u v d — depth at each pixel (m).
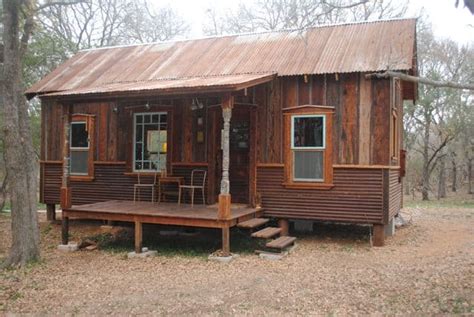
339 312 5.32
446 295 5.72
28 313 5.62
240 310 5.48
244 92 8.98
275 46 11.20
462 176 31.33
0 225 12.96
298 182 9.82
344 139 9.50
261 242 10.01
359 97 9.38
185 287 6.52
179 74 10.94
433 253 8.48
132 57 12.92
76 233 11.46
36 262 8.26
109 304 5.86
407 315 5.15
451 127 23.14
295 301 5.75
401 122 12.34
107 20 22.83
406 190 28.78
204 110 10.80
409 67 8.73
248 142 10.87
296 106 9.87
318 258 8.25
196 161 10.87
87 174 12.20
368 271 7.14
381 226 9.32
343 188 9.48
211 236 10.80
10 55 8.04
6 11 8.02
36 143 19.31
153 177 11.39
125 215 9.20
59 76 12.71
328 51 10.16
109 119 11.95
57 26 19.92
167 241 10.42
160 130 11.41
